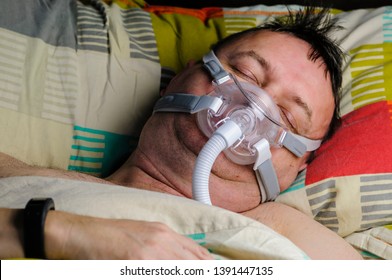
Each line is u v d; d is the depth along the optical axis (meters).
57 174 1.30
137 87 1.61
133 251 0.97
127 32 1.70
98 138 1.54
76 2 1.72
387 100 1.56
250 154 1.35
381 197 1.43
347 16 1.81
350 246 1.41
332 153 1.49
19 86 1.48
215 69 1.39
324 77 1.45
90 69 1.58
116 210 1.10
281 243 1.08
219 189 1.38
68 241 0.97
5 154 1.38
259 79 1.40
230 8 1.90
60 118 1.51
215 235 1.08
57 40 1.58
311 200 1.47
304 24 1.51
